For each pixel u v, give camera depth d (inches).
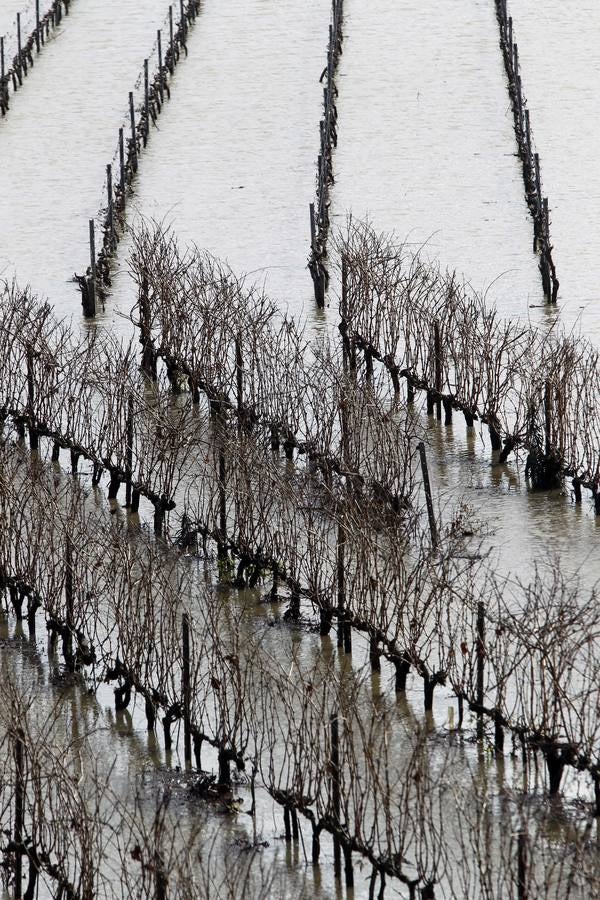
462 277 6161.4
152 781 2652.6
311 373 4874.5
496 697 2726.4
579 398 4065.0
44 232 7180.1
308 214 7229.3
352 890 2309.3
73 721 2896.2
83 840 2209.6
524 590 2982.3
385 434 4005.9
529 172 7160.4
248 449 3794.3
